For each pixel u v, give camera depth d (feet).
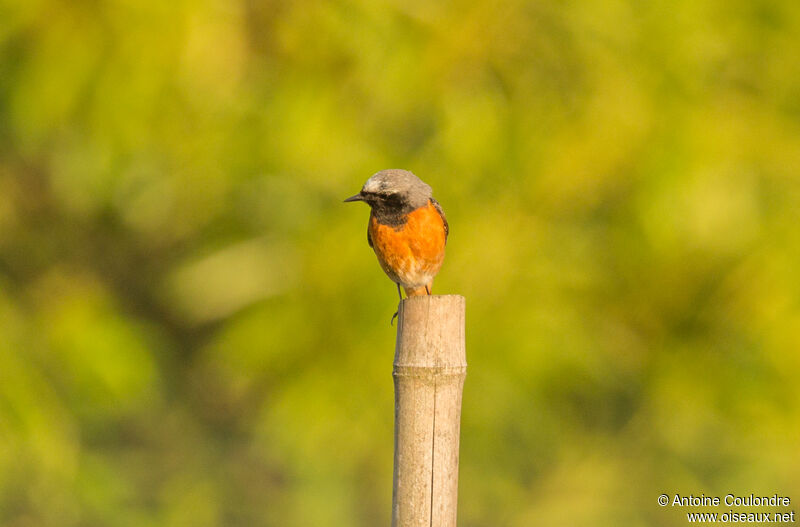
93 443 51.72
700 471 45.75
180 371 54.13
